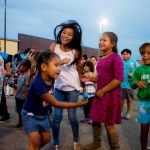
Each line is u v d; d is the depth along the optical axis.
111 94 2.93
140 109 3.02
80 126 4.70
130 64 5.55
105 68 2.98
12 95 9.14
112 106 2.92
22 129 4.32
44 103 2.41
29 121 2.43
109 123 2.95
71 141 3.74
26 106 2.44
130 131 4.36
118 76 2.82
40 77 2.34
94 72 5.10
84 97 2.23
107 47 3.03
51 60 2.30
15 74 4.73
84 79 3.24
